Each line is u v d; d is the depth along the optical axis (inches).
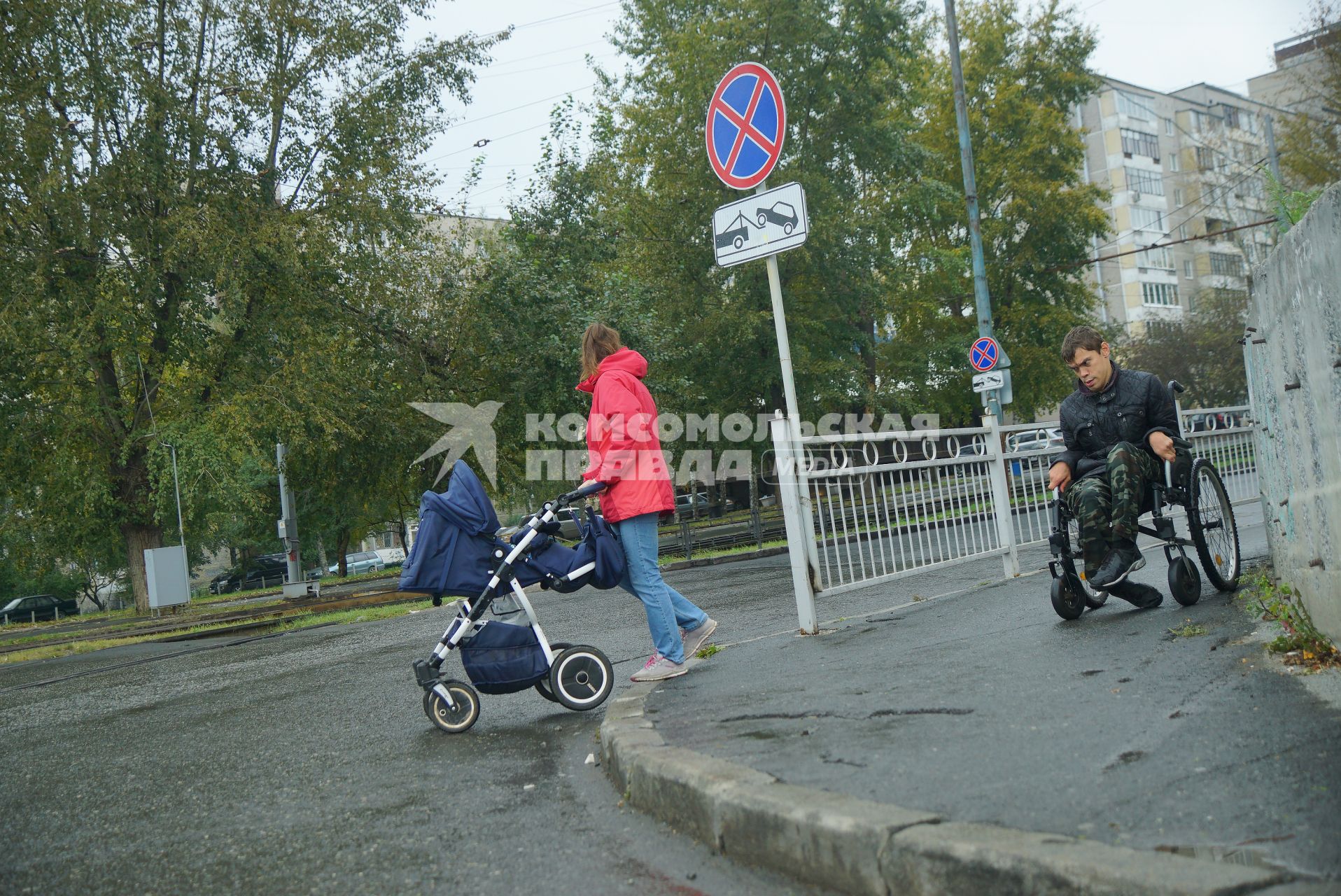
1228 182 2012.8
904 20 1118.4
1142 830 97.4
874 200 1211.9
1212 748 120.1
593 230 990.4
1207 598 241.8
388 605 716.7
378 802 158.7
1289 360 176.1
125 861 140.2
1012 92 1433.3
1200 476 244.5
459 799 156.3
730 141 284.7
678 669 219.8
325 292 839.7
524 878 120.7
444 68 856.9
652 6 1130.7
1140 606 243.0
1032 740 131.9
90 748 233.8
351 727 224.7
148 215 785.6
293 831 147.2
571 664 211.5
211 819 157.9
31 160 745.0
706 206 1101.7
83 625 1165.7
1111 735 129.8
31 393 855.7
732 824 119.5
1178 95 3189.0
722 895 110.1
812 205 1096.2
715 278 1145.4
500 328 871.1
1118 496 227.8
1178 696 145.6
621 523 218.7
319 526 1676.9
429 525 204.5
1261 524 439.2
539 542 212.7
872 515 295.0
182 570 929.5
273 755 203.0
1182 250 3107.8
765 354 1138.7
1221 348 1925.4
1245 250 1988.2
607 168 1141.1
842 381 1152.2
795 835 110.7
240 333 834.2
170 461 806.5
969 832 99.2
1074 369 240.5
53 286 764.6
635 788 143.8
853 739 142.4
